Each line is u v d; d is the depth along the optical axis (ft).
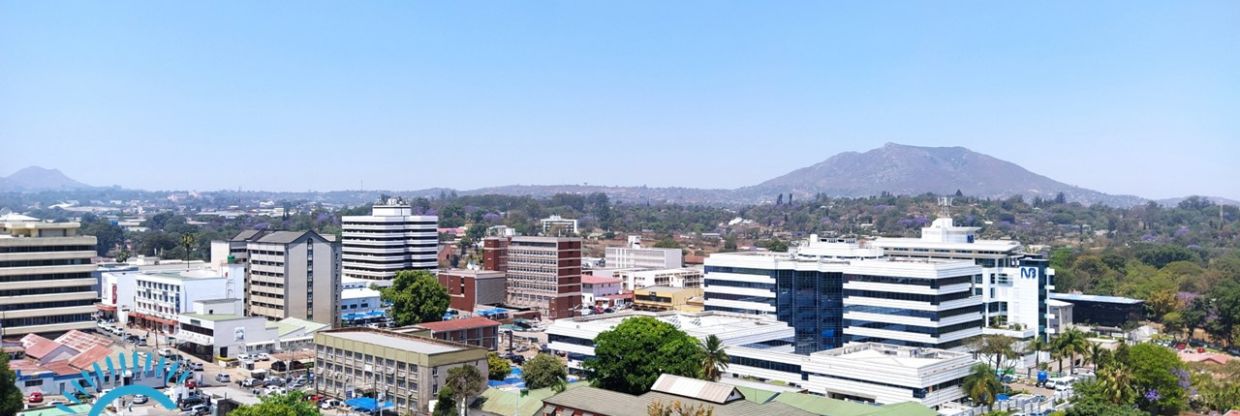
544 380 581.94
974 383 550.77
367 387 585.63
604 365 552.41
